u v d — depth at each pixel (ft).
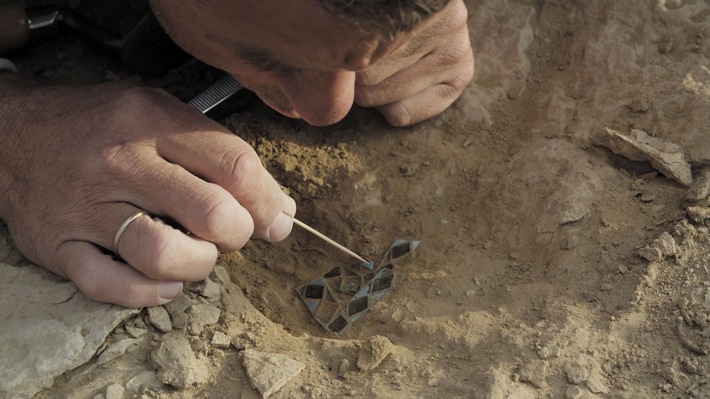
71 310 2.11
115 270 2.09
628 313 2.14
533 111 2.60
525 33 2.69
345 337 2.26
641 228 2.28
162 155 2.18
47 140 2.21
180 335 2.13
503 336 2.14
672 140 2.39
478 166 2.52
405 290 2.32
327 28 1.77
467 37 2.49
